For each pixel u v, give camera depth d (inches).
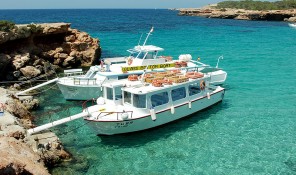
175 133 880.3
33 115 985.5
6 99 922.7
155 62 1181.1
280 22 5821.9
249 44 2738.7
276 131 894.4
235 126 930.1
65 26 1702.8
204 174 677.9
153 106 873.5
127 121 814.5
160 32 3703.3
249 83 1414.9
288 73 1614.2
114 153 764.0
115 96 898.7
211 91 1088.2
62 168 675.4
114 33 3425.2
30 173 552.1
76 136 850.8
